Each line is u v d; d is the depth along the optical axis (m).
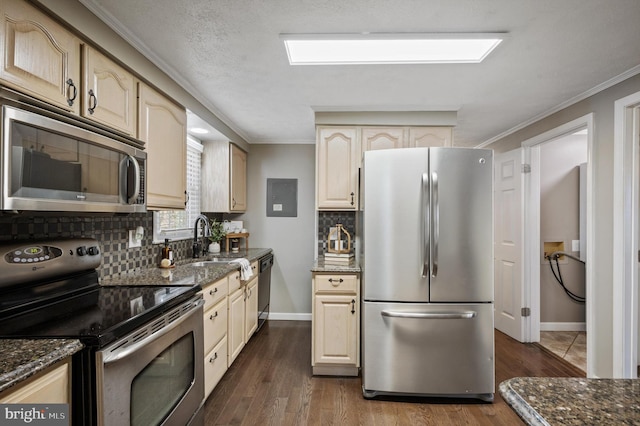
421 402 2.28
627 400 0.70
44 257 1.41
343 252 3.04
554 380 0.79
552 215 3.73
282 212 4.17
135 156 1.73
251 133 3.82
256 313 3.39
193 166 3.43
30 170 1.14
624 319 2.21
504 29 1.68
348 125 2.96
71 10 1.35
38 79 1.21
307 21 1.63
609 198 2.34
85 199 1.40
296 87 2.45
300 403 2.24
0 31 1.07
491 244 2.28
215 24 1.65
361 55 2.00
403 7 1.52
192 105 2.52
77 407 1.04
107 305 1.42
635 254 2.21
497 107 2.86
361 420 2.06
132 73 1.80
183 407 1.59
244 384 2.50
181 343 1.61
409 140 2.93
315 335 2.61
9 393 0.83
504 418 2.09
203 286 1.97
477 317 2.26
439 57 2.00
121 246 2.15
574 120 2.67
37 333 1.07
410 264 2.28
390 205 2.30
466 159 2.27
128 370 1.17
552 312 3.75
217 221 3.98
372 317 2.31
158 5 1.50
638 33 1.71
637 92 2.12
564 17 1.57
